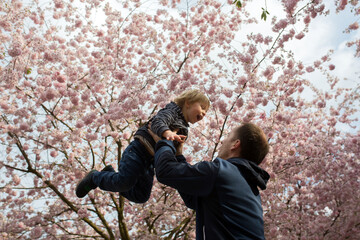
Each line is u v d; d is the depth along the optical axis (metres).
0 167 7.36
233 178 1.60
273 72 6.59
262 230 1.59
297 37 6.33
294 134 8.13
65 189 8.30
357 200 8.39
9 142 7.07
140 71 7.61
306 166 8.41
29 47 6.94
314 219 8.83
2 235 7.68
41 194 8.56
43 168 7.75
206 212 1.57
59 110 7.26
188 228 8.20
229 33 7.54
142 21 7.83
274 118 7.29
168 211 8.20
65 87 6.49
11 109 7.06
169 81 6.07
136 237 7.82
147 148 2.28
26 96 7.53
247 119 6.60
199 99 2.43
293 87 7.43
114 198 7.77
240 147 1.81
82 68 7.70
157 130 2.06
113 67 7.28
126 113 6.06
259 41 6.23
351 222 8.43
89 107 7.19
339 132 9.03
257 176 1.69
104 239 8.19
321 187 8.37
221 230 1.52
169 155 1.67
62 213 8.42
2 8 6.95
